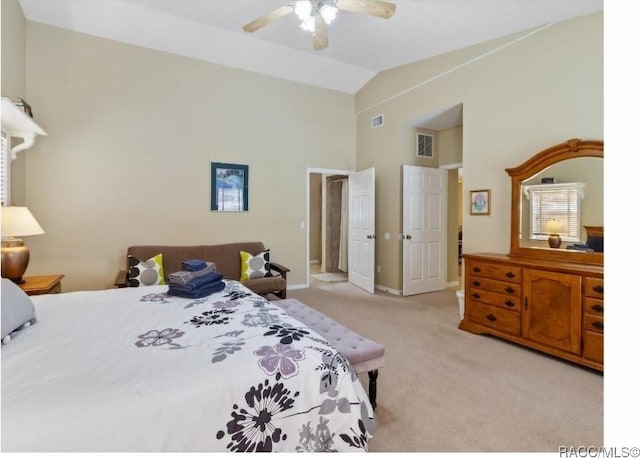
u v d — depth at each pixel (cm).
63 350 132
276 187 495
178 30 382
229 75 455
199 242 440
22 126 296
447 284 530
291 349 136
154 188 410
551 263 271
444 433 171
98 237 382
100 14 352
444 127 495
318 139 530
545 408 194
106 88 381
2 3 285
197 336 148
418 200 485
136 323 164
